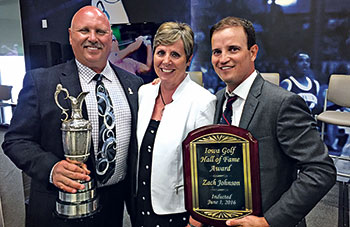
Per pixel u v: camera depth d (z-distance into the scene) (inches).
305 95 148.7
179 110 45.6
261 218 36.8
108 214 52.8
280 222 36.9
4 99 100.2
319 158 36.8
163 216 46.2
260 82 42.7
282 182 40.8
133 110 53.1
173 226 46.4
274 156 39.9
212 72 169.0
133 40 184.7
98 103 49.4
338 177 120.7
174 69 44.8
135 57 186.2
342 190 110.1
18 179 77.0
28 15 205.3
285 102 38.6
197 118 44.7
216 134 36.7
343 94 123.3
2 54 174.1
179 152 44.7
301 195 36.5
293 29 145.8
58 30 208.1
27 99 47.0
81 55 48.6
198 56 171.3
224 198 36.7
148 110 49.5
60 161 43.8
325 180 36.1
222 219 36.8
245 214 36.2
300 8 142.4
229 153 36.3
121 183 54.6
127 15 188.7
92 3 197.3
